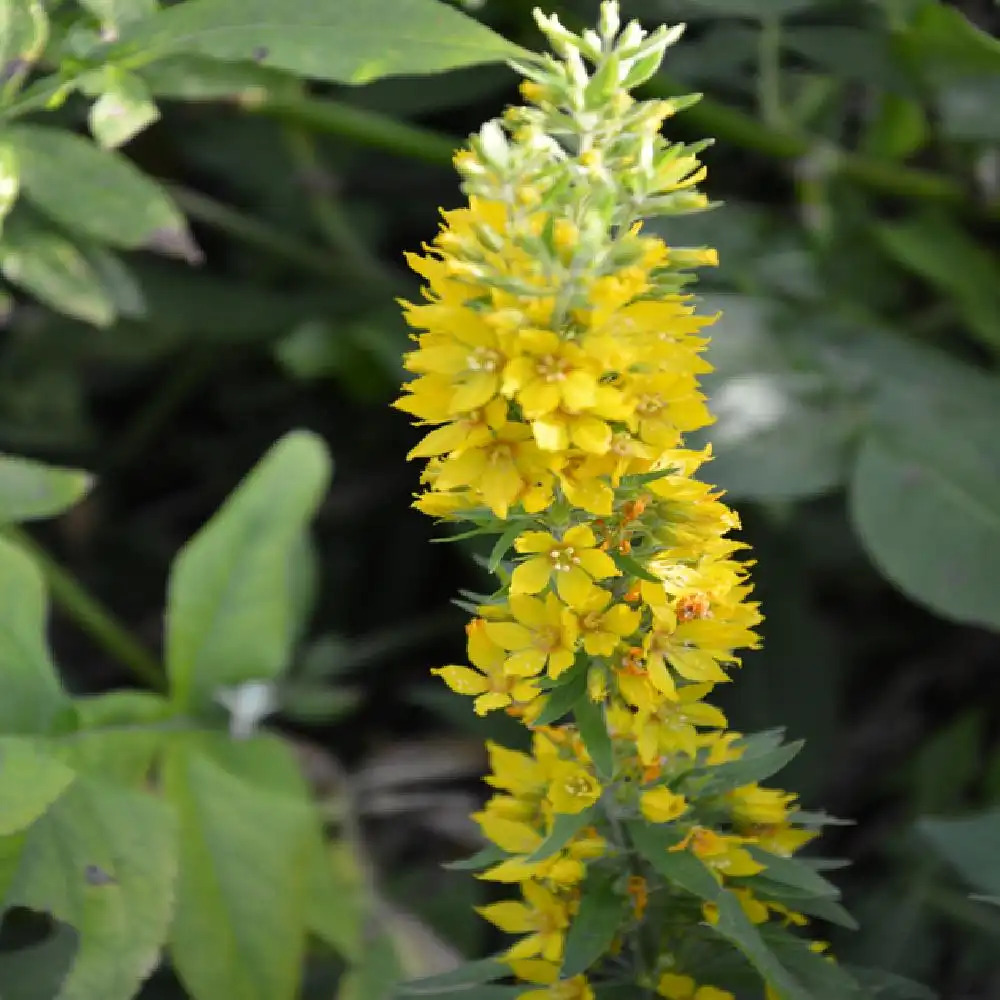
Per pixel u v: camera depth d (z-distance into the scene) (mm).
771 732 470
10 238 548
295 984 526
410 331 708
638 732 445
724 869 457
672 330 432
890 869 657
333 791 613
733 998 478
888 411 607
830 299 666
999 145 662
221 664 564
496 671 448
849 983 464
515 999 475
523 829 464
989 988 615
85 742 538
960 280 664
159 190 533
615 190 430
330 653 649
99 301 552
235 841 540
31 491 539
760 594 662
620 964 484
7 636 534
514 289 422
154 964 503
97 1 532
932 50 619
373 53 506
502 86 694
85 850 508
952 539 586
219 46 517
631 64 438
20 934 566
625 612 434
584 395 418
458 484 431
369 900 577
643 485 440
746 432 602
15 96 538
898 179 691
